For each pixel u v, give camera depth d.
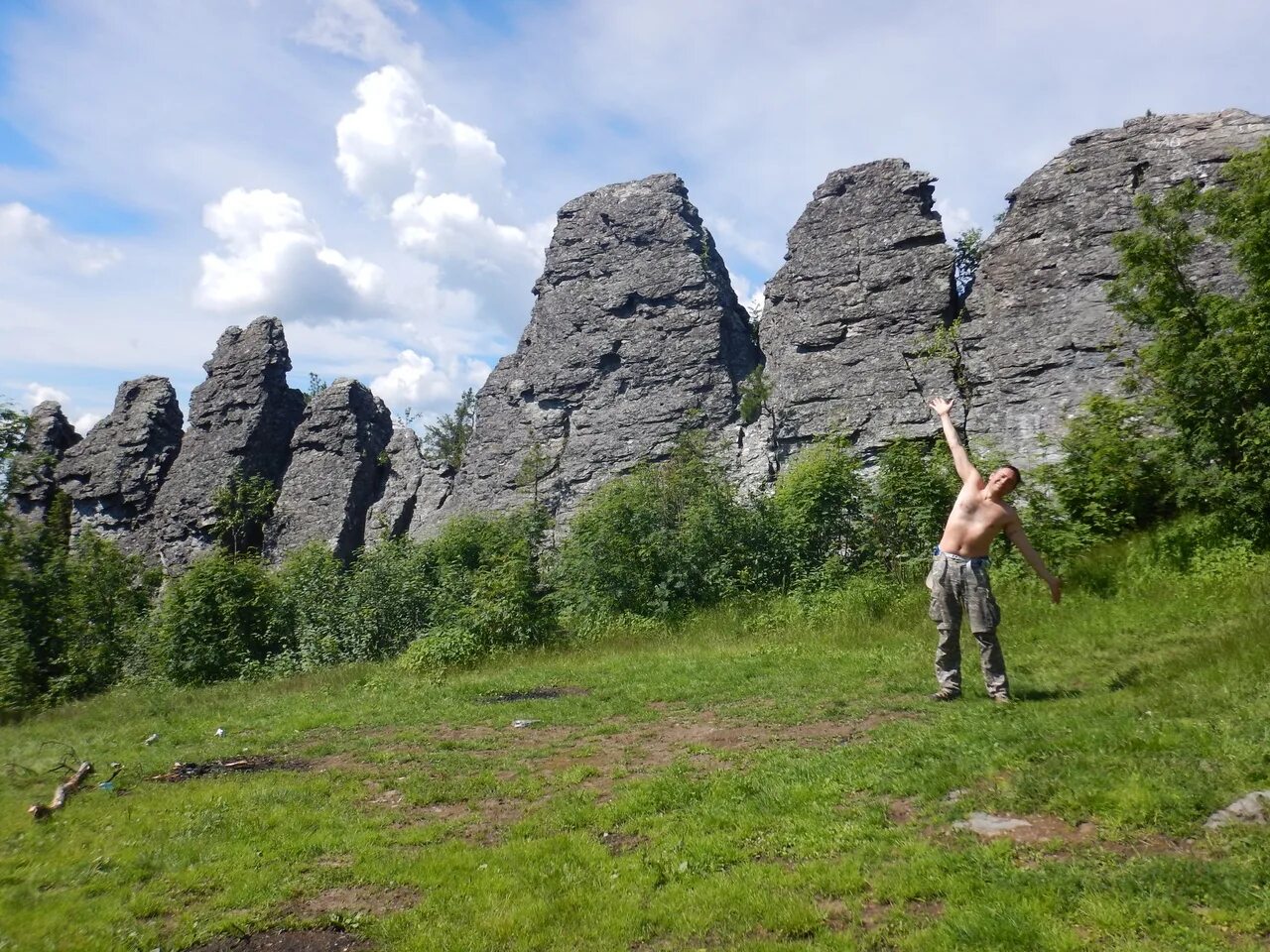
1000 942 4.16
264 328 40.84
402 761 9.17
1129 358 20.33
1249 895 4.14
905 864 5.05
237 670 24.23
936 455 19.41
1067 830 5.11
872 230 28.78
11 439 31.16
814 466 21.67
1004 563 14.72
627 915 5.06
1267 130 23.17
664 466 27.48
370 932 5.30
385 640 23.88
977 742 6.72
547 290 35.34
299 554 30.64
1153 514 15.02
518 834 6.56
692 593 20.67
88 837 7.42
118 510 40.59
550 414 33.66
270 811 7.66
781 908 4.84
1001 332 24.95
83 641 27.95
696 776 7.29
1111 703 7.15
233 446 38.75
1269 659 7.34
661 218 33.75
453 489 36.03
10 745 13.40
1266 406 13.70
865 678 10.29
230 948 5.30
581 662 15.15
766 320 31.77
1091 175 24.84
